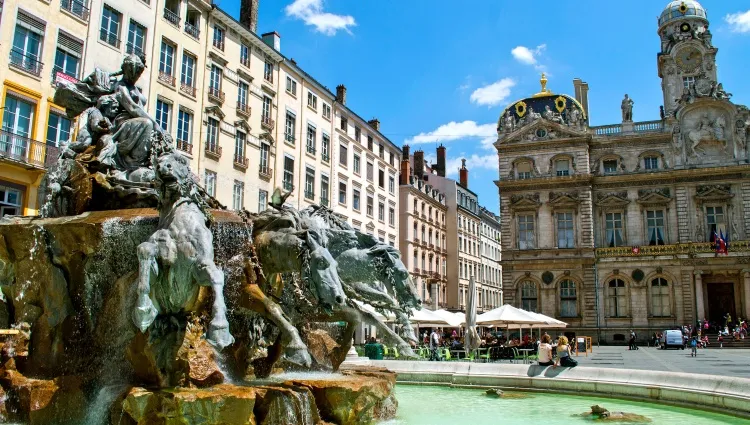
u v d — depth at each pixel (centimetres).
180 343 858
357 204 6159
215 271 814
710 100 5578
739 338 4844
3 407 874
